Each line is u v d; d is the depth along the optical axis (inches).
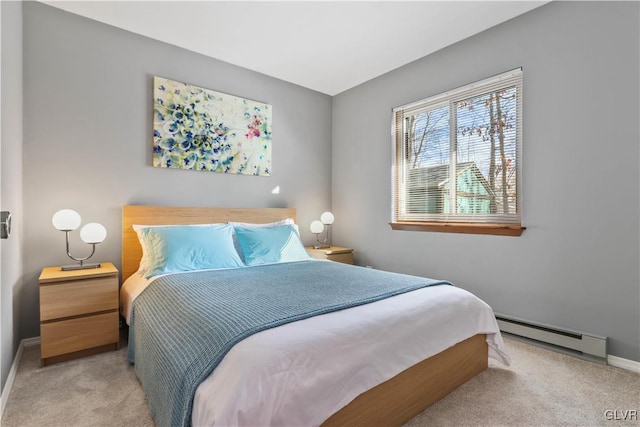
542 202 96.1
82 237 92.7
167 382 49.5
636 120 79.8
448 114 122.0
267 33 111.0
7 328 71.2
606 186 84.4
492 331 77.1
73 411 63.2
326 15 100.7
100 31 105.0
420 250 129.3
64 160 99.3
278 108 147.9
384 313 59.8
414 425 59.3
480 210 112.2
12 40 77.8
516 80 102.4
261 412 40.0
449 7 96.7
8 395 68.4
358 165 155.5
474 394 69.3
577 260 89.5
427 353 62.0
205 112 124.9
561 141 92.1
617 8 82.5
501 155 106.6
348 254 149.1
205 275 88.3
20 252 89.9
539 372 79.1
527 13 98.9
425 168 129.9
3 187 67.0
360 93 154.2
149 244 98.4
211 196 128.3
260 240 112.7
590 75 86.9
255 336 47.8
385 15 100.5
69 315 84.9
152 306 73.4
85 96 102.5
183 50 121.0
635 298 80.4
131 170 110.8
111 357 87.7
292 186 153.2
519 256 101.3
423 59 128.0
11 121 76.2
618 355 82.8
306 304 61.5
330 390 46.7
